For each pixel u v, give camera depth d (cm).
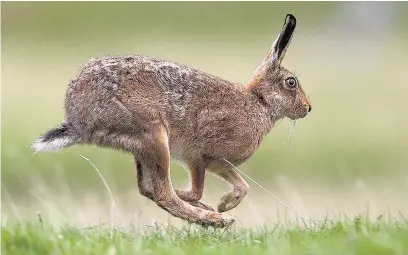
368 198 2083
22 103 2811
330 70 3247
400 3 3997
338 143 2616
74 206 1933
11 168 2177
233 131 1302
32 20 3962
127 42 3741
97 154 2312
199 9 4241
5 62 3325
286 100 1373
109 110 1203
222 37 3788
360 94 3025
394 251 937
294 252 958
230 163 1312
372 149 2592
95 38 3806
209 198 2058
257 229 1226
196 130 1276
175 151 1284
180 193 1300
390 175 2422
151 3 4266
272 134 2580
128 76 1217
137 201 1991
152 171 1240
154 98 1228
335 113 2845
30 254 967
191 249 1000
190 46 3594
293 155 2486
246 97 1330
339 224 1124
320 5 4156
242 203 1911
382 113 2864
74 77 1219
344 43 3603
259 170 2395
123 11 4169
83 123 1208
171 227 1223
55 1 4175
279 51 1363
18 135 2441
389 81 3164
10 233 1012
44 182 2125
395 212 1911
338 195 2188
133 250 970
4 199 2094
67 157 2311
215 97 1292
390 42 3616
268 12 4181
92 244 1007
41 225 1087
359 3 4050
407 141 2652
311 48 3519
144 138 1223
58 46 3659
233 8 4191
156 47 3600
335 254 937
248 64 3169
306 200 2133
